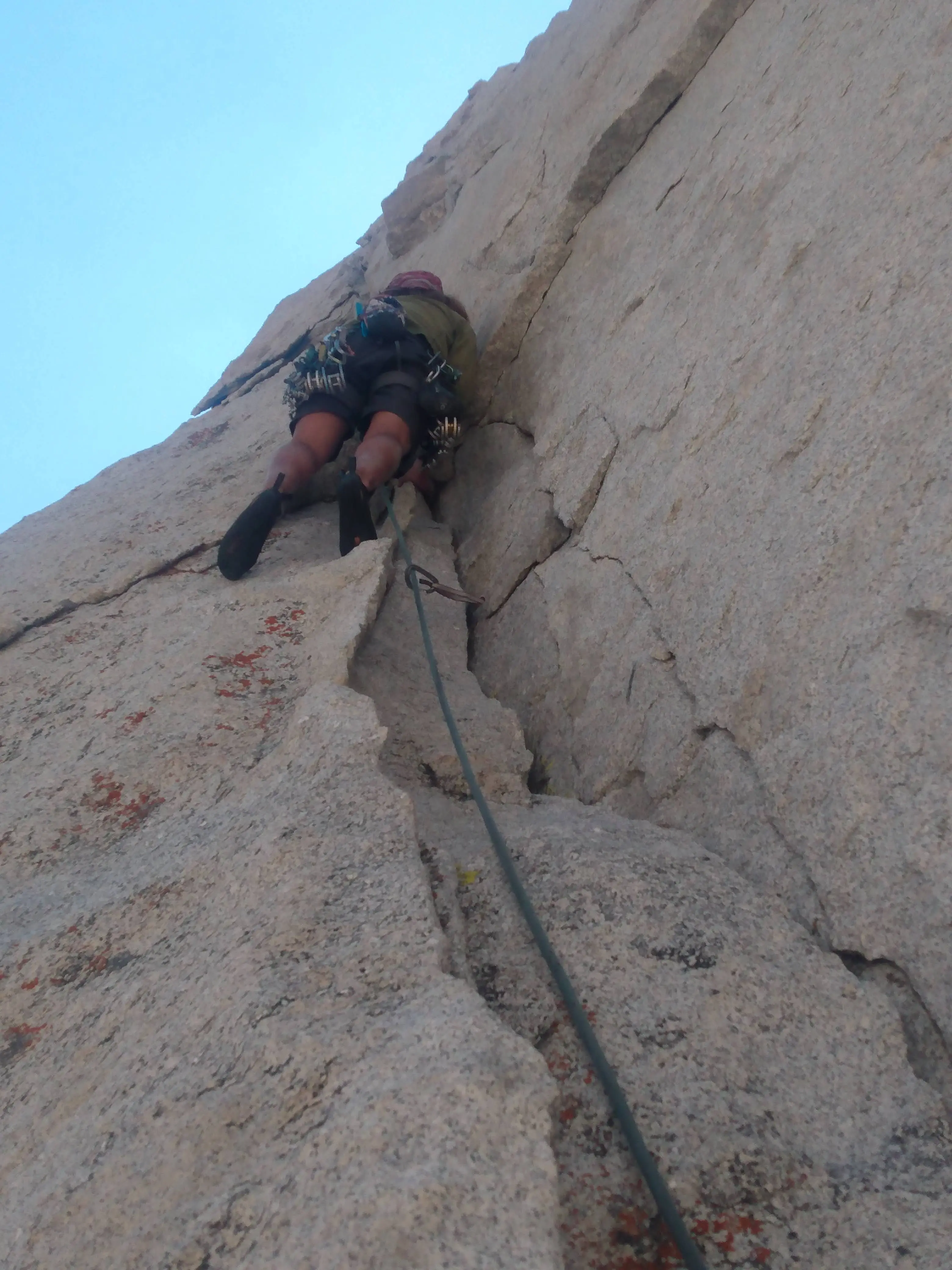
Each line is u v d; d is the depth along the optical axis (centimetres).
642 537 276
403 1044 122
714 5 390
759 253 289
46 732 254
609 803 234
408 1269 92
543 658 294
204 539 371
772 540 221
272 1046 127
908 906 155
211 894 169
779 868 179
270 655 268
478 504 400
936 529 180
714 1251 117
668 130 400
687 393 288
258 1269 97
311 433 371
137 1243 109
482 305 470
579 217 428
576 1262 117
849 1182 126
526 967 159
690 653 231
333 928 148
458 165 672
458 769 239
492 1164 103
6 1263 114
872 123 264
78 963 167
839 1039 146
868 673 180
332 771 191
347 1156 106
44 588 342
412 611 324
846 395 221
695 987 154
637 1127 127
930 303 209
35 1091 143
